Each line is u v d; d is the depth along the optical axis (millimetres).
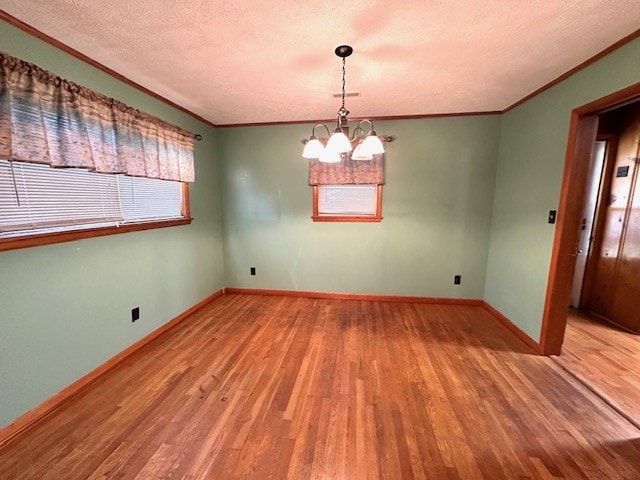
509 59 2029
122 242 2359
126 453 1521
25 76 1586
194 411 1821
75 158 1872
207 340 2738
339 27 1648
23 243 1601
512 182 3021
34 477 1388
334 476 1407
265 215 3898
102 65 2096
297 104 2984
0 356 1553
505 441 1610
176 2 1428
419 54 1955
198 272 3500
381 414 1809
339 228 3752
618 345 2646
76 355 1979
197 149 3418
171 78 2340
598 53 1923
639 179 2846
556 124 2373
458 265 3607
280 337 2801
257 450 1546
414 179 3518
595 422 1748
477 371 2260
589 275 3393
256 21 1589
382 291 3795
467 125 3348
